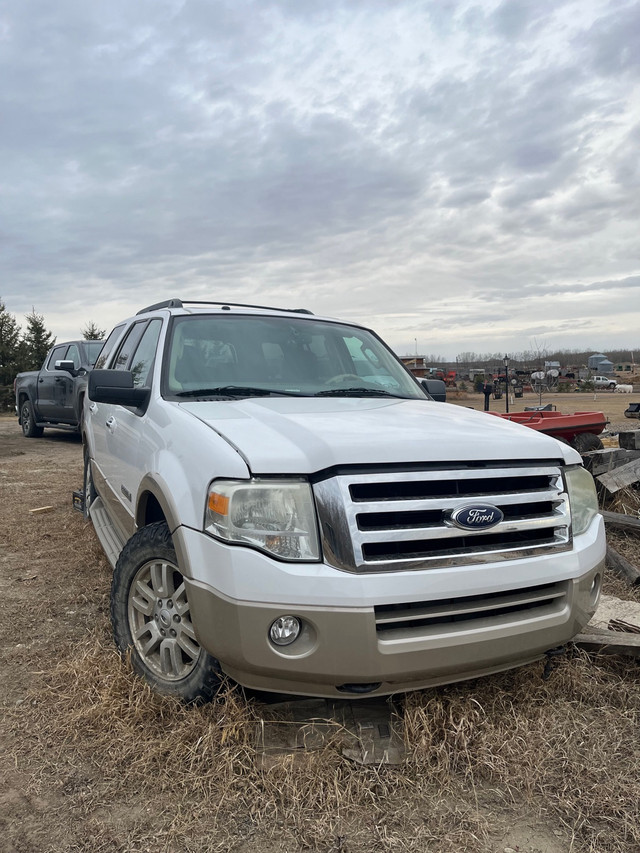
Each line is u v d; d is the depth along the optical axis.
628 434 7.61
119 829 2.35
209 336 4.10
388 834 2.32
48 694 3.19
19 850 2.25
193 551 2.71
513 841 2.30
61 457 12.15
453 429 3.04
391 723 2.87
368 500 2.57
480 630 2.65
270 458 2.64
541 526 2.84
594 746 2.78
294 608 2.47
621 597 4.56
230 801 2.45
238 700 2.83
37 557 5.61
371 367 4.49
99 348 13.52
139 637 3.22
